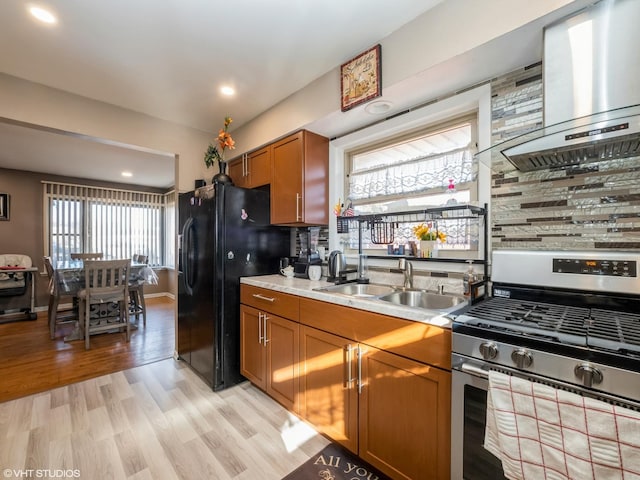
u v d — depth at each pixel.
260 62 1.88
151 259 5.95
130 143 2.51
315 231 2.57
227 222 2.29
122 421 1.85
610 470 0.76
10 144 3.40
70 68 1.93
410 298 1.78
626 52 1.01
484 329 1.01
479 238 1.61
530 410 0.88
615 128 0.96
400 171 2.07
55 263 4.20
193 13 1.47
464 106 1.67
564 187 1.33
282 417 1.90
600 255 1.20
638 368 0.75
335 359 1.56
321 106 2.03
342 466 1.49
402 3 1.42
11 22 1.52
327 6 1.43
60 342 3.32
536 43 1.27
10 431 1.74
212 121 2.75
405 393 1.26
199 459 1.53
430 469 1.18
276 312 1.97
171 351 3.06
